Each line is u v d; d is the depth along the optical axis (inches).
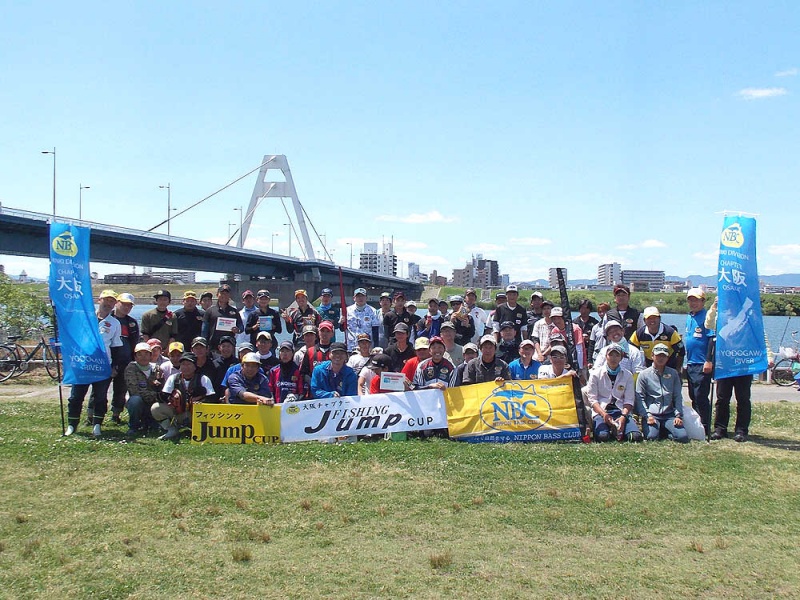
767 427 459.8
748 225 410.6
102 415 430.9
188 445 396.8
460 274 6899.6
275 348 511.2
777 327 2154.3
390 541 258.4
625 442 407.5
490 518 282.4
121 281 3110.2
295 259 2551.7
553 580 225.8
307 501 295.7
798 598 216.1
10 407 537.6
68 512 283.9
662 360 418.0
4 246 1261.1
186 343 501.7
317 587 219.6
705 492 314.3
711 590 220.5
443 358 440.8
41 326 976.3
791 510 293.7
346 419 415.8
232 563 237.1
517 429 414.9
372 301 2733.8
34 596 210.7
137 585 219.6
